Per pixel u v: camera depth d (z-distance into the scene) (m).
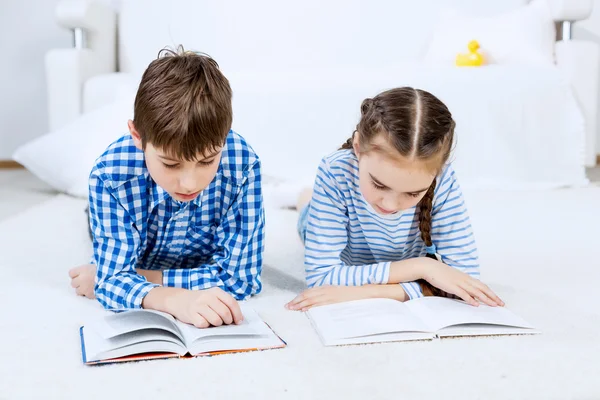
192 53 1.03
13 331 1.05
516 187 2.53
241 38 3.14
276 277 1.40
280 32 3.14
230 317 1.02
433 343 0.99
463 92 2.54
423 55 3.15
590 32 3.41
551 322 1.10
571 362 0.93
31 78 3.40
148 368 0.90
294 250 1.64
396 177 1.00
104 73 2.98
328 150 2.56
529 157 2.58
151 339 0.95
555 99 2.58
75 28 2.85
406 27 3.14
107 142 2.40
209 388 0.84
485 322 1.04
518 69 2.61
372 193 1.05
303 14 3.14
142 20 3.10
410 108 1.00
